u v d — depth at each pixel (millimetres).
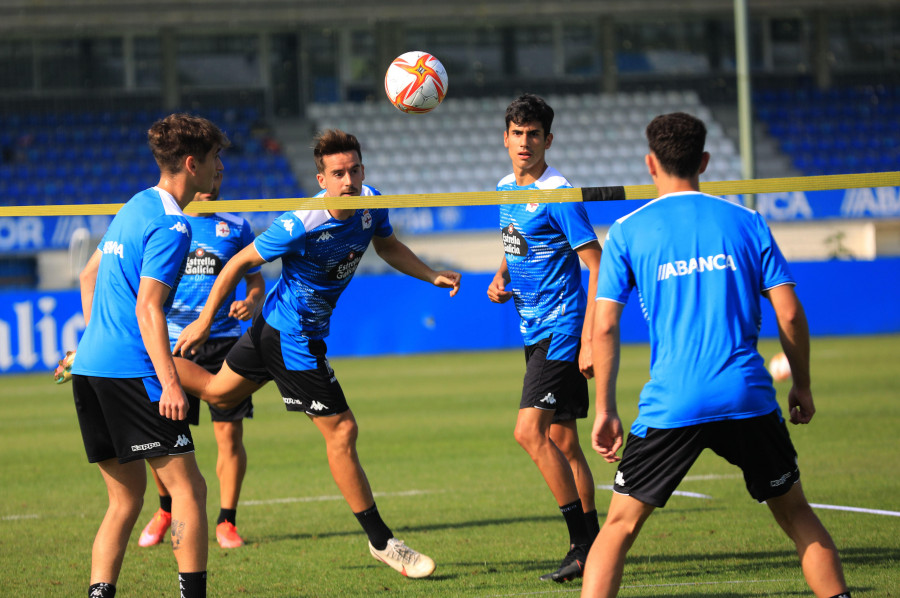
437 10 104250
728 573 17141
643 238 12945
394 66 20641
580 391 18484
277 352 18141
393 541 17766
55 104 108875
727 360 12516
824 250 90375
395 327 79000
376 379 59406
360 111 113250
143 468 15211
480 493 26312
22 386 61812
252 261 17734
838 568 12750
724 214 12922
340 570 18391
